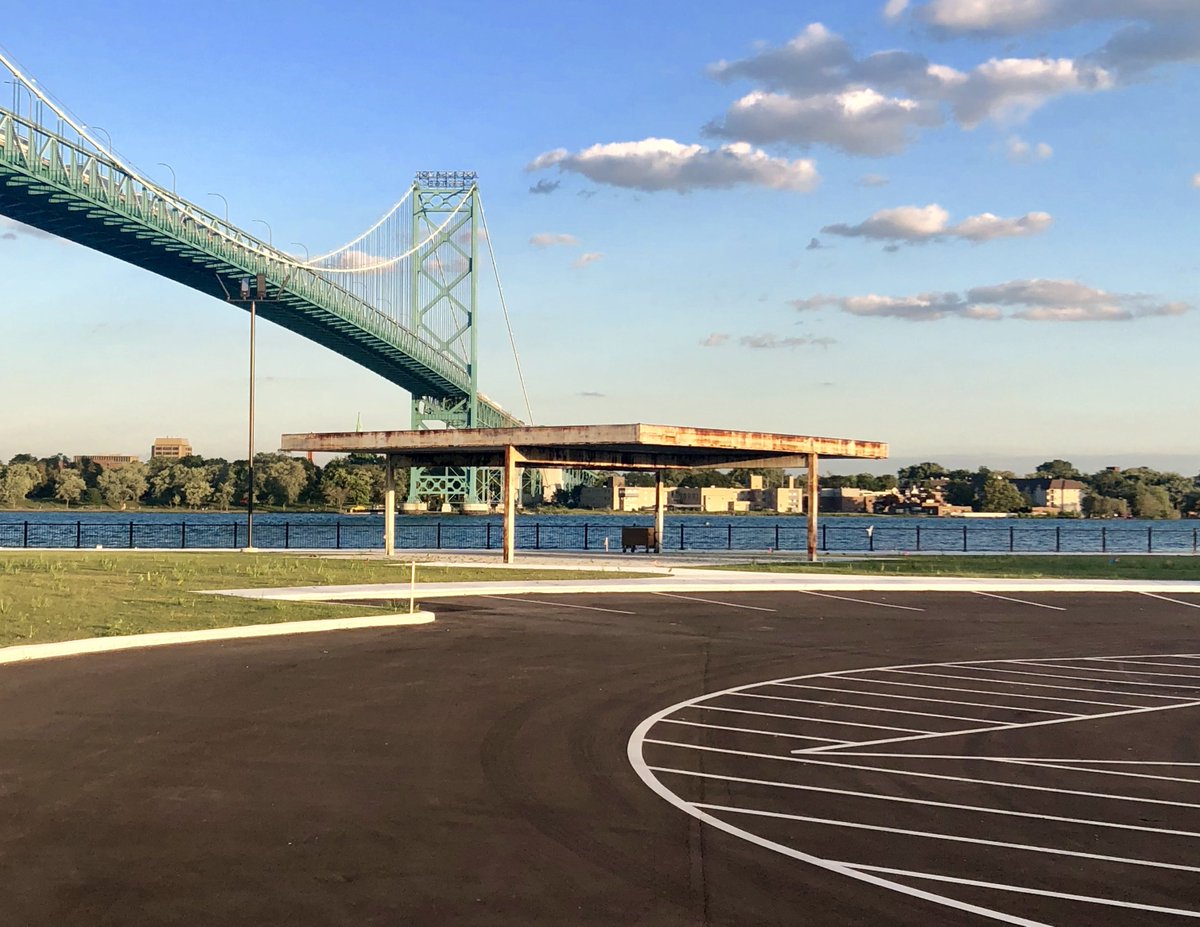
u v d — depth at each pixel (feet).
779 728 36.55
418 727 35.76
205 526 244.01
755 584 84.79
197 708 38.09
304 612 63.36
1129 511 504.84
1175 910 21.40
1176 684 45.75
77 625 54.90
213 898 20.95
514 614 67.10
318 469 417.08
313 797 27.73
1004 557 121.60
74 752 31.76
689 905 21.09
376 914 20.36
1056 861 24.07
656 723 37.01
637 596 78.38
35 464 445.37
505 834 25.08
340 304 255.50
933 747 34.24
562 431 101.24
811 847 24.63
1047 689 44.34
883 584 86.12
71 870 22.29
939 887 22.36
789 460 120.98
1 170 160.35
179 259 209.77
